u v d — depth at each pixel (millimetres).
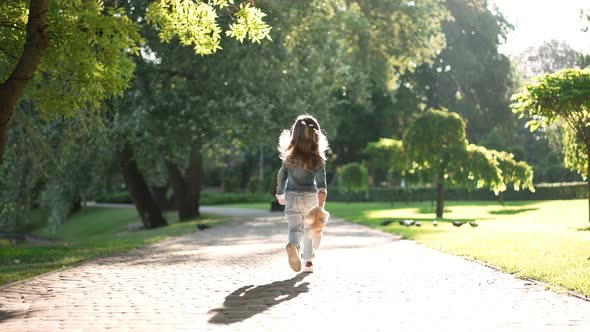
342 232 19156
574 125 22188
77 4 9438
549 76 21234
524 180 32594
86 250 14211
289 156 8078
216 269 9578
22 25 9766
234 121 26391
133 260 11219
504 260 9945
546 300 6613
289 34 29109
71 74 10156
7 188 19641
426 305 6402
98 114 16547
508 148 60000
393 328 5359
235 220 29828
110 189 74062
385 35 39719
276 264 10180
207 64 25109
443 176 31219
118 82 10219
